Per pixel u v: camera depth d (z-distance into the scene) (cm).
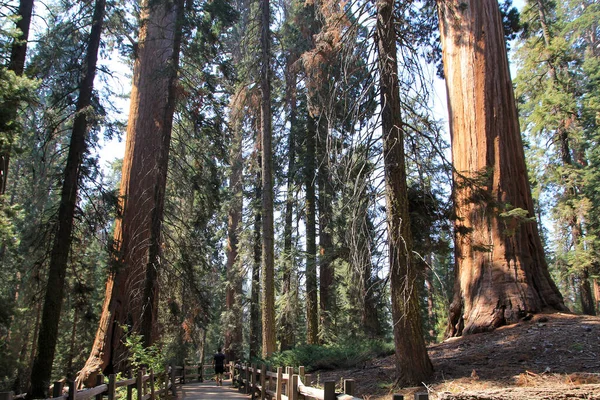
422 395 307
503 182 1218
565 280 2638
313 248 2062
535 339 960
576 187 2448
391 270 875
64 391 602
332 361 1308
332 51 1012
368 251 933
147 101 1739
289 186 2355
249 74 1922
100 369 1477
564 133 2441
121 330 1533
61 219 1302
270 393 1058
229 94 1964
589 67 2688
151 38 1748
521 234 1182
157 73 1666
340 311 2198
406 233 873
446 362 939
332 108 1009
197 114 1706
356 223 937
